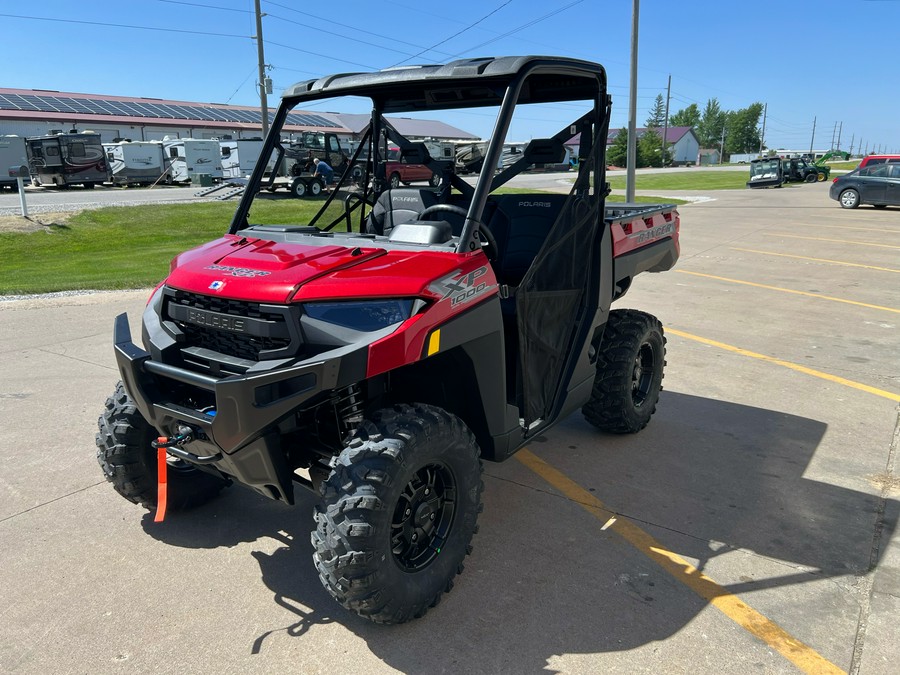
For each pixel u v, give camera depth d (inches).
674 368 241.9
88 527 137.5
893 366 242.5
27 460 166.2
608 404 173.0
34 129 1668.3
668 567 124.3
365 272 105.5
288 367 97.7
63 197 924.0
